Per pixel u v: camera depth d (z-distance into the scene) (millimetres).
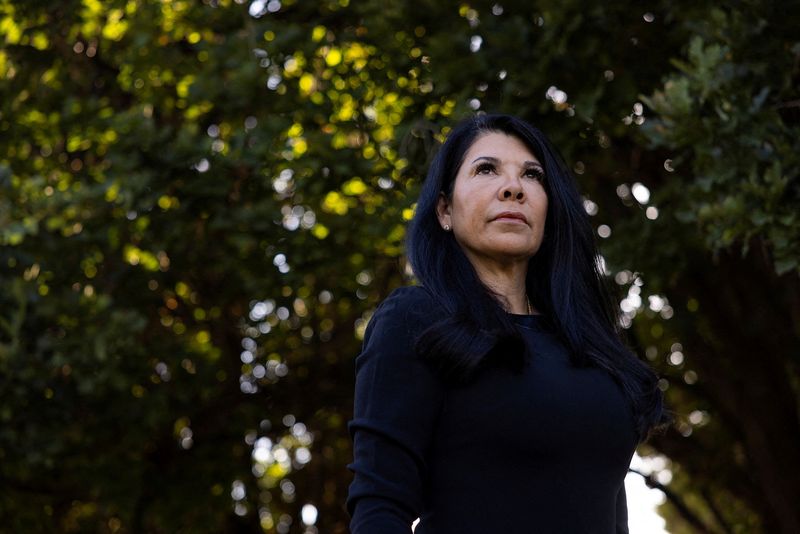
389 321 2479
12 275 8117
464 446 2369
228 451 10000
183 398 9203
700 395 9664
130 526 9852
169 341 9156
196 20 8539
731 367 9117
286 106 8164
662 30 7086
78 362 8031
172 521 9875
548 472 2352
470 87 7270
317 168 7844
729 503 11555
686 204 7023
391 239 8250
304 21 8484
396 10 7754
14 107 8867
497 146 2715
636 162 7875
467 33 7496
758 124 5836
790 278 8141
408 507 2336
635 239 7496
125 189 7871
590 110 6855
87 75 9148
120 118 8148
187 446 9969
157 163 8078
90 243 8383
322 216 8578
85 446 8977
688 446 9852
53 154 9242
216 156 8039
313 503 11359
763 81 6000
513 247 2613
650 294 7656
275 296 8672
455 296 2533
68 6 8773
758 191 5691
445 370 2381
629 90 7094
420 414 2375
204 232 8516
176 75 8789
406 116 7801
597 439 2406
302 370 10180
